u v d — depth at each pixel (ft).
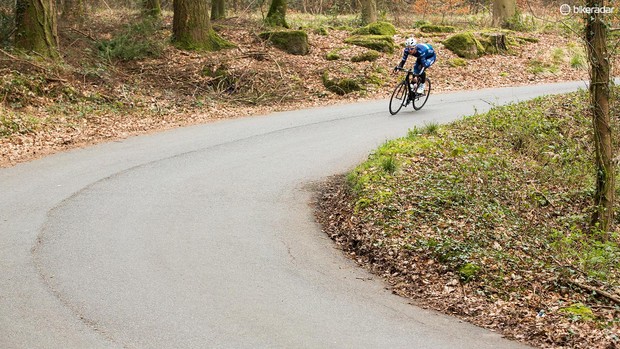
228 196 38.29
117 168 43.01
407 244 31.09
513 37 97.55
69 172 41.81
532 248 32.37
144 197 37.32
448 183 38.70
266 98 68.85
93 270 27.14
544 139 50.06
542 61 87.30
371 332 23.18
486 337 23.29
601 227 36.32
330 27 98.68
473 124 52.31
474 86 75.82
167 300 24.75
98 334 21.80
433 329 23.79
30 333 21.61
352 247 32.35
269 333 22.54
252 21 95.76
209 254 29.78
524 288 27.58
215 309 24.23
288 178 42.09
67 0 84.99
